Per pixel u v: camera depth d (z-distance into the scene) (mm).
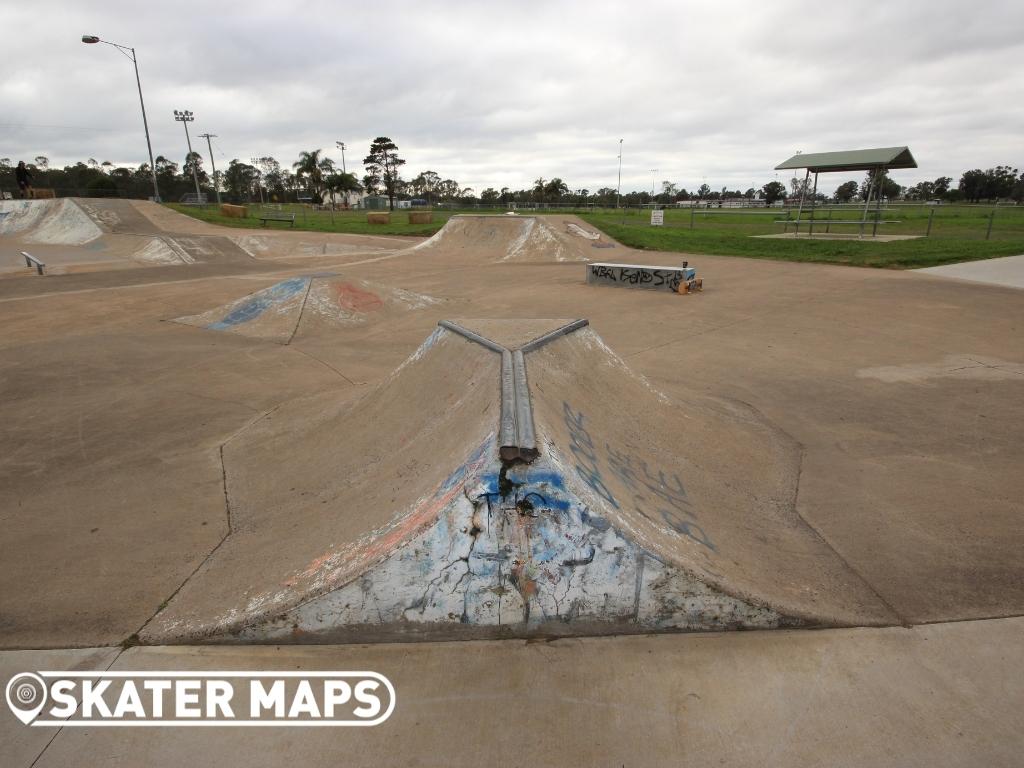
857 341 8016
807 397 5918
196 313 10359
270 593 2771
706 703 2303
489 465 2662
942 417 5355
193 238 20750
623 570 2623
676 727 2201
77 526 3719
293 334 8695
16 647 2668
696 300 11055
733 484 4008
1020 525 3617
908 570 3174
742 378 6531
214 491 4148
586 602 2637
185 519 3777
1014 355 7227
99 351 7918
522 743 2143
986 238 19844
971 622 2770
